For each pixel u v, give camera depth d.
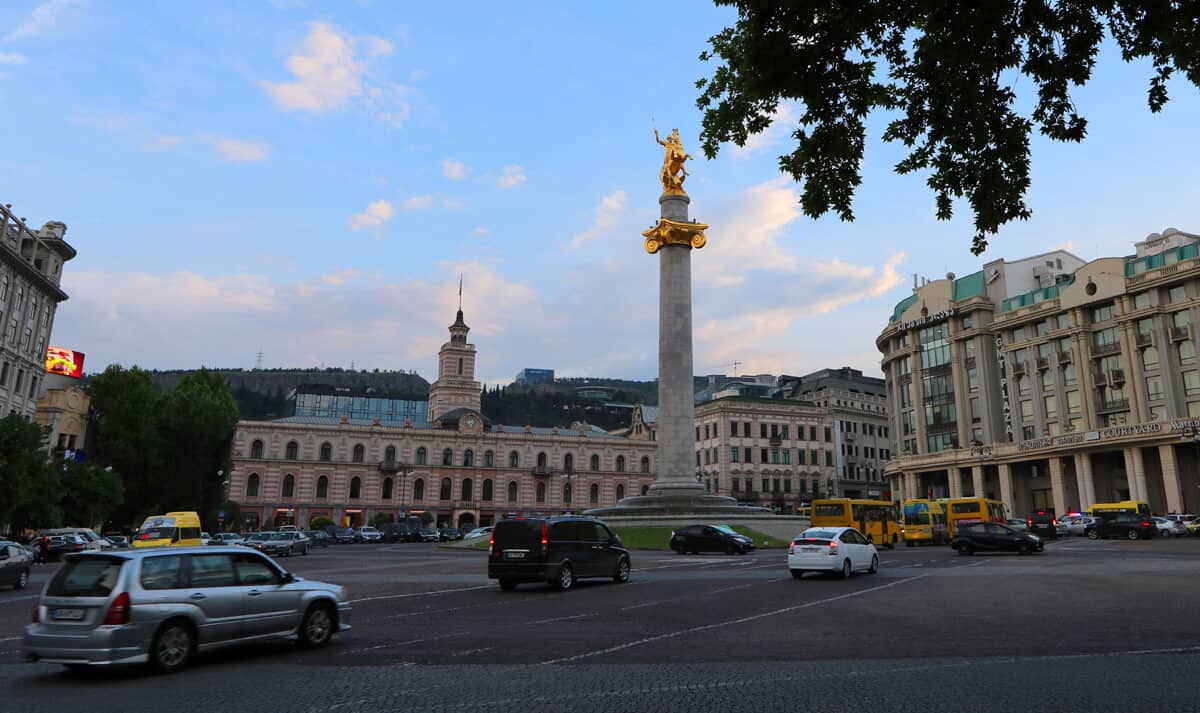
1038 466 79.06
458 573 31.14
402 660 11.40
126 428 69.88
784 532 55.28
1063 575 24.48
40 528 51.75
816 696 8.67
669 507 54.69
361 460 110.06
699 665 10.64
